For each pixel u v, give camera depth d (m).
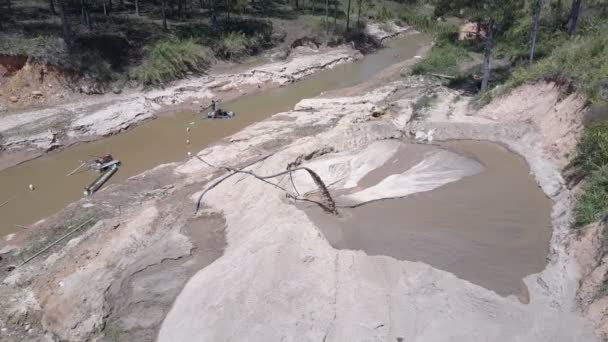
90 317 14.38
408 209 18.50
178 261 16.77
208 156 24.98
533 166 21.56
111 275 16.00
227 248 17.27
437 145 24.42
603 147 17.98
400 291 14.02
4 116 29.12
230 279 15.02
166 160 25.89
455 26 50.69
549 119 23.77
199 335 13.39
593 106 20.75
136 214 19.67
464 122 26.08
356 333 12.84
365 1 67.25
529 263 15.27
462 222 17.58
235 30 45.41
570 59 25.47
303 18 55.09
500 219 17.75
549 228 17.11
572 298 13.49
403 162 22.69
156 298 15.14
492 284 14.36
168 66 36.53
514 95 26.95
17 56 30.73
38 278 16.12
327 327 13.08
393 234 16.81
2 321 14.46
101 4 45.78
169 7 50.12
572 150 20.48
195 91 35.75
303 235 16.28
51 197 22.23
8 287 15.75
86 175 24.25
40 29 35.19
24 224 20.12
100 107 31.38
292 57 46.69
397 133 25.94
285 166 21.84
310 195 19.55
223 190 20.88
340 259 15.30
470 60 39.41
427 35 62.41
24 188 23.00
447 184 20.50
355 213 18.22
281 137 26.77
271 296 13.98
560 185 19.25
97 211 20.02
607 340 12.06
